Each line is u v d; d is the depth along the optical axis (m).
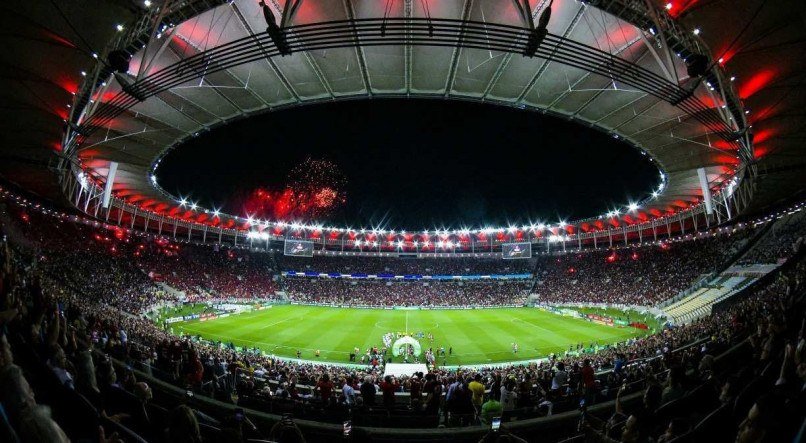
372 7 18.70
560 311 64.00
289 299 77.44
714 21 16.08
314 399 12.98
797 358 5.36
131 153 34.38
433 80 24.62
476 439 8.38
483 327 51.53
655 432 6.50
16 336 4.96
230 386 16.03
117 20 15.45
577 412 9.18
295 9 13.34
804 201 40.38
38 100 20.31
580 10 18.69
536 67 22.95
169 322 48.12
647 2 15.45
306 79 24.34
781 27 15.89
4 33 15.78
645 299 61.41
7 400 2.42
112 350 13.58
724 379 8.35
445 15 19.17
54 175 32.19
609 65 14.21
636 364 18.17
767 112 21.20
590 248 82.12
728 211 42.91
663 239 66.62
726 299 37.88
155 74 14.82
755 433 3.72
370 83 24.95
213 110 27.67
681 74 21.50
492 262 95.00
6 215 46.09
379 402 15.21
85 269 49.72
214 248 81.25
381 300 77.19
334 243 96.06
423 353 37.81
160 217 64.69
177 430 4.16
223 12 18.69
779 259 45.56
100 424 4.33
